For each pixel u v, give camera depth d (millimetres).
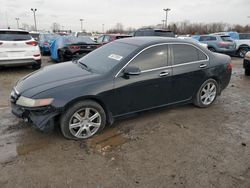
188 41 4621
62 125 3381
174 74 4285
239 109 5047
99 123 3658
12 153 3146
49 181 2646
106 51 4426
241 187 2619
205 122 4301
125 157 3125
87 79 3535
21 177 2695
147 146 3412
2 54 7785
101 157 3111
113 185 2605
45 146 3340
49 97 3223
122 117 3924
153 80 4023
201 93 4859
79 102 3420
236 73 9406
